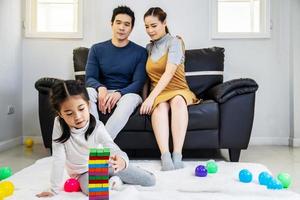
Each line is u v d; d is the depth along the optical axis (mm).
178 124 2219
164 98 2293
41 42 3439
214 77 2979
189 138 2449
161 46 2496
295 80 3324
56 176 1535
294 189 1760
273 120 3412
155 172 2012
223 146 2473
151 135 2430
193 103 2455
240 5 3500
